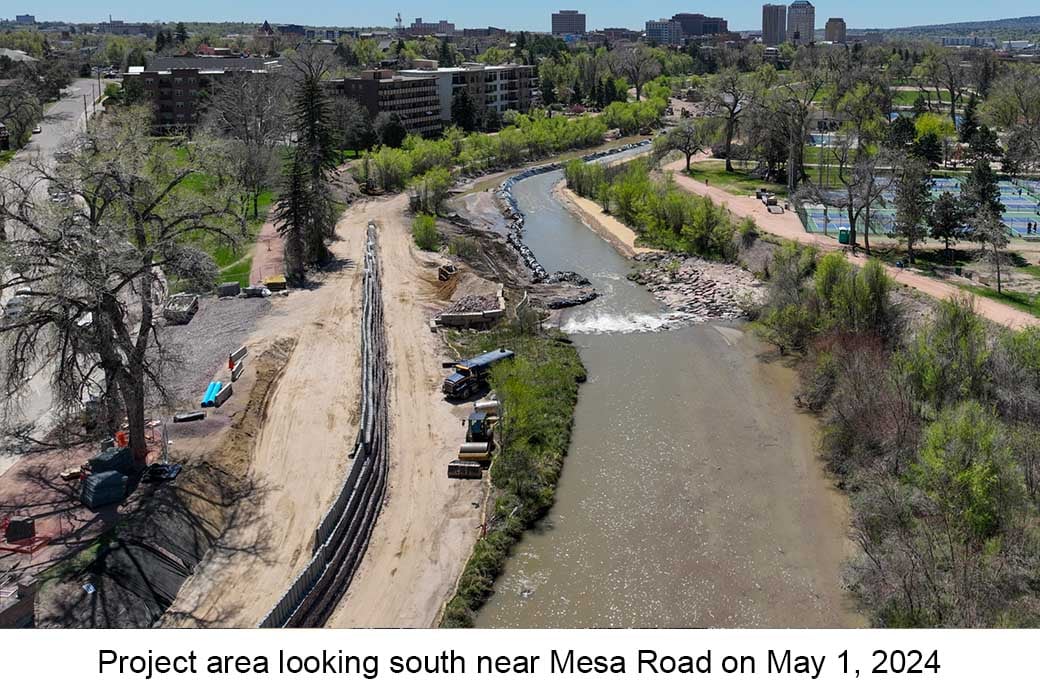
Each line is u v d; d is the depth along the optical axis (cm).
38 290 4294
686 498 4916
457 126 17212
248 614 3572
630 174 13000
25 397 5119
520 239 11062
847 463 5084
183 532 3997
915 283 7838
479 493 4778
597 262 10062
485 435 5247
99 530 3903
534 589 4112
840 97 18375
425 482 4875
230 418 5150
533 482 4909
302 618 3634
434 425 5541
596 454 5425
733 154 15500
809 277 7469
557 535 4556
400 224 11212
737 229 9925
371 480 4744
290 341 6694
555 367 6538
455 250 9644
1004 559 3731
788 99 14388
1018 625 3366
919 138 14275
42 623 3297
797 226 10169
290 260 8731
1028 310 7050
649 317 8100
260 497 4484
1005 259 8488
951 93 19100
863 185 9219
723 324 7850
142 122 6525
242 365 6009
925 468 4362
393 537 4369
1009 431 4625
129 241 4478
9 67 18675
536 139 17538
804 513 4750
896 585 3772
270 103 13888
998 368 5175
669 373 6731
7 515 4022
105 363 4334
